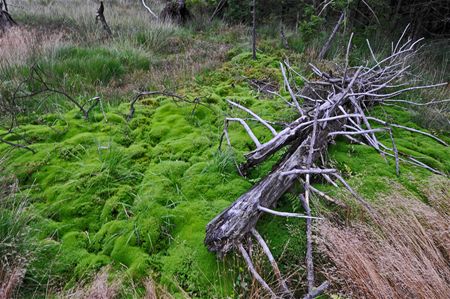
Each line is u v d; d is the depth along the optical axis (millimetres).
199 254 2504
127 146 3750
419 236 2441
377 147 3447
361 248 2295
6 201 2795
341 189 2875
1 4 7699
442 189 2969
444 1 8969
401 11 9102
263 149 3137
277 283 2330
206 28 8812
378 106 4695
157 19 9070
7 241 2406
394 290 2129
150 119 4145
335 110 3689
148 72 5828
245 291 2293
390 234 2391
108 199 2973
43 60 5633
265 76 5586
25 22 8344
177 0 9414
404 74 5617
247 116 4168
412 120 4605
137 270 2445
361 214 2650
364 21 8734
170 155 3512
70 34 7363
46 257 2514
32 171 3254
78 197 2990
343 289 2211
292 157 2932
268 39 7578
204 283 2375
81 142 3615
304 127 3307
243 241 2498
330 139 3473
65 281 2416
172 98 4566
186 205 2881
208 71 5875
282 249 2547
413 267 2168
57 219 2859
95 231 2791
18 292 2273
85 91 4895
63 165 3346
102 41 7207
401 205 2666
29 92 4613
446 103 5211
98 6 10047
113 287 2279
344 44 7160
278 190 2701
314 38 7285
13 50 5922
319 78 5371
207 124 4086
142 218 2764
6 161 3326
